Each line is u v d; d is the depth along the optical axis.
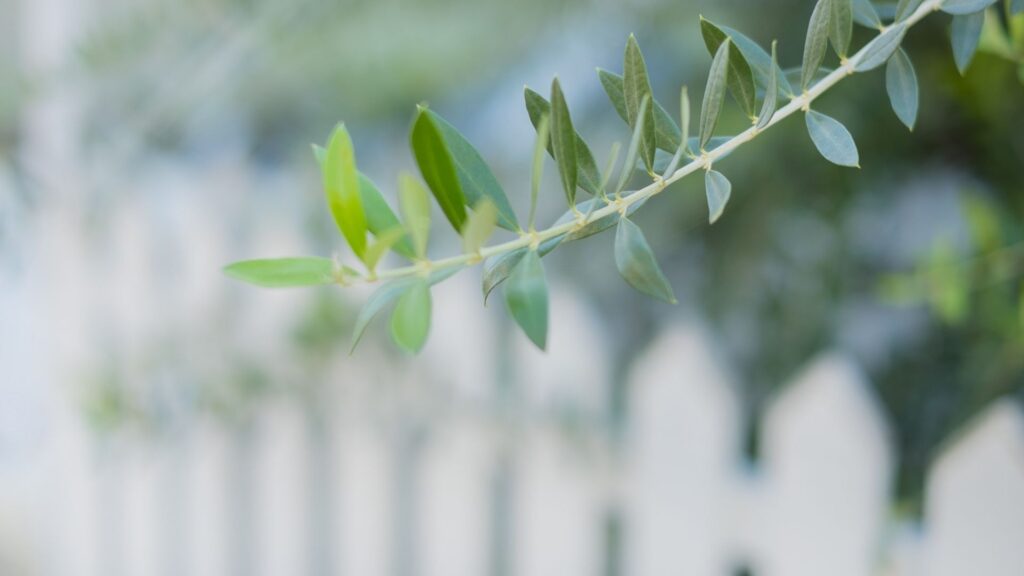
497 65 3.64
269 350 3.46
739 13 2.79
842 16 0.94
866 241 2.90
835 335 2.93
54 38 3.29
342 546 3.51
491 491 3.23
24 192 3.51
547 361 3.09
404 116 3.93
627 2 3.01
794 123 2.63
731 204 2.93
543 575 3.10
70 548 3.99
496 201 0.89
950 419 2.57
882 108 2.58
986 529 2.25
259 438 3.63
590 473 2.94
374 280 0.87
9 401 4.16
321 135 3.81
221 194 3.77
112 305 3.77
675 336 2.80
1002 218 1.69
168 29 2.77
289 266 0.88
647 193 0.90
